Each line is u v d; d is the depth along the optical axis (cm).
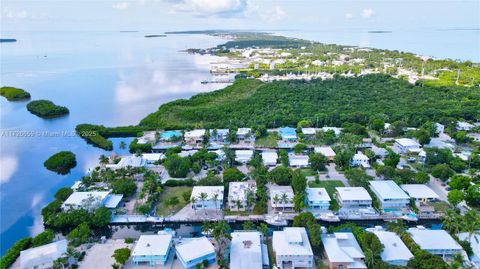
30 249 11088
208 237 12462
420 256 10456
